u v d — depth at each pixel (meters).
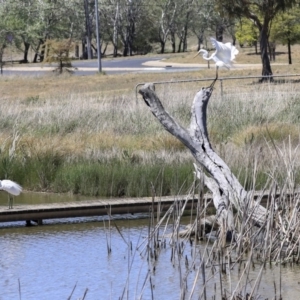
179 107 23.12
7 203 15.48
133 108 23.11
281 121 21.31
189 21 107.75
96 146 19.05
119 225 13.38
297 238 10.72
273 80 37.06
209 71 53.75
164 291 9.51
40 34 97.25
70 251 11.52
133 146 19.22
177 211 11.53
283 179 11.98
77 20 102.25
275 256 10.54
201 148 11.29
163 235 11.43
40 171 17.14
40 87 46.81
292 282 9.73
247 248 10.52
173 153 17.62
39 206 13.78
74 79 52.47
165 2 107.50
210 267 10.09
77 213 13.71
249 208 10.77
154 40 110.62
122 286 9.79
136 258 10.98
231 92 26.73
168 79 47.88
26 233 12.94
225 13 43.81
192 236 11.85
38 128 21.59
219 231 10.90
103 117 22.61
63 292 9.62
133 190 15.84
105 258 11.05
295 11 60.91
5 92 43.50
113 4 105.94
